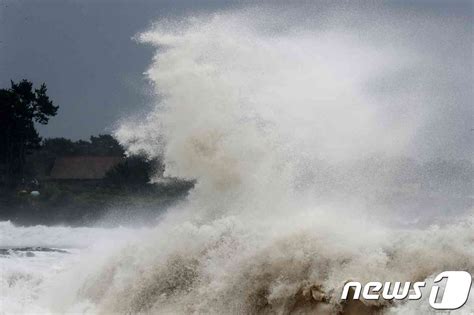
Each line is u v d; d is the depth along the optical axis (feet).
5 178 576.20
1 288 124.26
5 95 603.67
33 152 620.08
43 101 620.49
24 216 517.55
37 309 115.75
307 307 93.25
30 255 174.50
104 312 111.04
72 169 606.55
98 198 504.02
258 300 97.30
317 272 93.97
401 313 87.25
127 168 502.79
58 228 347.56
